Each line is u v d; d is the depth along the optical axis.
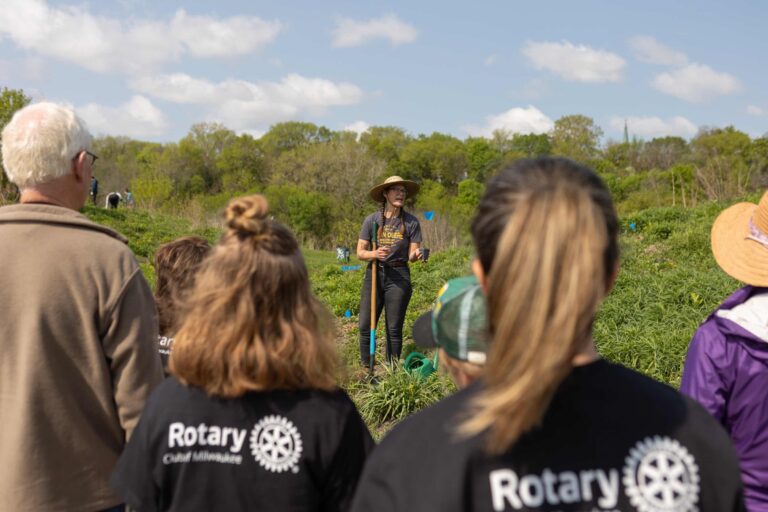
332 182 51.72
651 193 36.19
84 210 24.06
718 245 2.09
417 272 12.34
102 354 2.08
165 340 2.76
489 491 1.02
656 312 7.55
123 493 1.68
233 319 1.59
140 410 2.08
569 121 93.31
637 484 1.05
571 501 1.02
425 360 6.15
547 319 0.95
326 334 1.79
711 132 83.94
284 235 1.71
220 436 1.61
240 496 1.59
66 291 2.02
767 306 1.85
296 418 1.62
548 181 1.02
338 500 1.69
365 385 6.12
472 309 1.39
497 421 0.98
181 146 74.81
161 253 2.84
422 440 1.07
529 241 0.97
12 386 1.98
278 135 90.69
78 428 2.04
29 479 1.97
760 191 16.09
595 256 0.98
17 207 2.10
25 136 2.11
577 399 1.07
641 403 1.09
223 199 44.69
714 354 1.87
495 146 91.69
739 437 1.87
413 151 84.94
